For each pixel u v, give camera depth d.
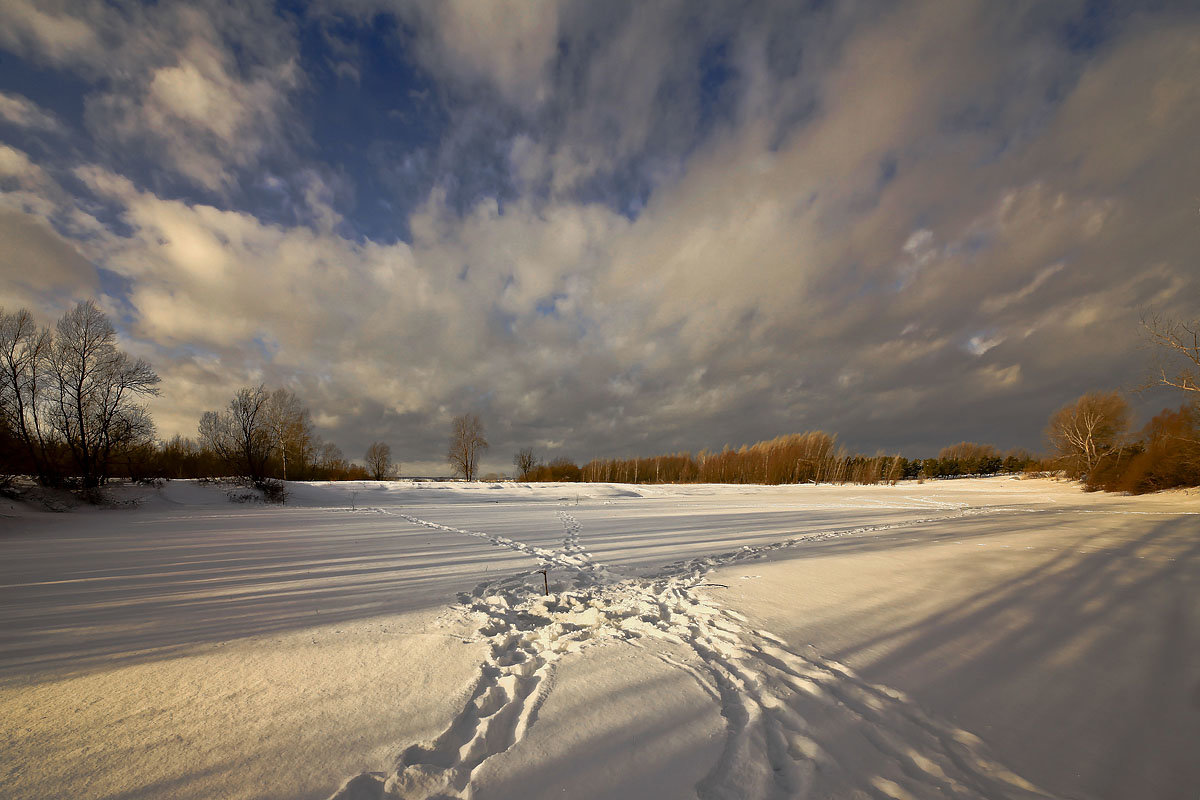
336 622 5.63
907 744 3.27
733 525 16.09
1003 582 7.62
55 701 3.68
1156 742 3.33
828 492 39.25
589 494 36.56
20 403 21.94
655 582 7.95
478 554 10.38
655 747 3.15
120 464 25.83
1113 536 12.49
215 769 2.84
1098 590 7.10
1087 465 40.09
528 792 2.68
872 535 13.37
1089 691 4.04
